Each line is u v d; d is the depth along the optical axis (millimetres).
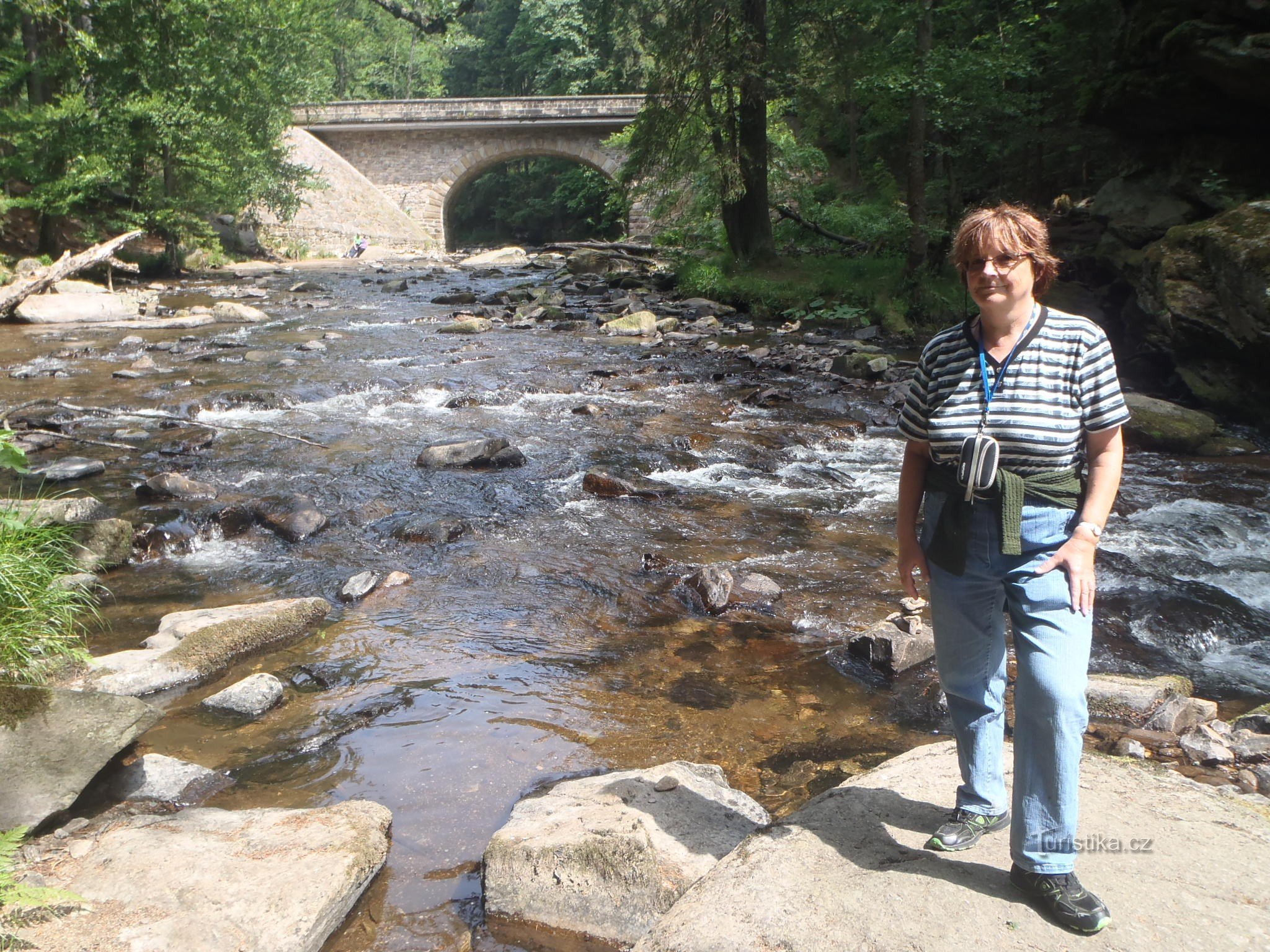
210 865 2828
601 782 3340
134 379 11703
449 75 69812
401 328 16578
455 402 10461
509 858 2879
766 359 13578
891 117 20062
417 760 3684
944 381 2428
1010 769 3141
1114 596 5453
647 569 5852
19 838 2756
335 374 12055
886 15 19062
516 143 44125
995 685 2590
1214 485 7910
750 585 5453
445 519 6625
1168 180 13812
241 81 26719
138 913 2613
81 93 23094
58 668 4113
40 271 18297
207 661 4410
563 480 7734
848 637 4910
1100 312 14555
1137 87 13539
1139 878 2521
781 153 23203
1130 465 8625
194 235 28562
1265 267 9633
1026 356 2312
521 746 3795
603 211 48625
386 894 2908
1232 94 12273
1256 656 4848
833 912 2449
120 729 3381
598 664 4570
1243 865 2588
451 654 4676
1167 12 12953
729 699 4234
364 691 4273
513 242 63094
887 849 2705
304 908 2648
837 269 20375
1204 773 3582
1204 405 10555
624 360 13445
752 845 2809
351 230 39375
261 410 10211
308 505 6793
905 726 4020
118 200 27078
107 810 3289
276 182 30828
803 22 19828
